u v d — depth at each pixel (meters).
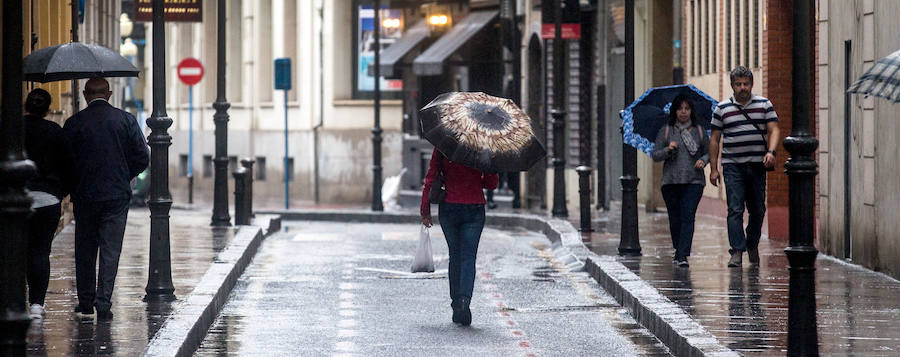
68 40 34.59
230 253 25.61
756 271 21.97
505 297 21.67
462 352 16.38
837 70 24.30
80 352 14.12
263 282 23.73
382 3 53.53
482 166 18.12
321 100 58.47
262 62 62.75
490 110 18.48
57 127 16.88
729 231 22.55
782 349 14.34
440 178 18.64
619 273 21.95
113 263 16.73
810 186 13.00
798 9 12.90
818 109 26.64
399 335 17.70
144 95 73.62
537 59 48.88
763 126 22.30
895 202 20.95
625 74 24.67
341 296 21.78
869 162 22.33
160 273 18.55
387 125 57.25
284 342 17.06
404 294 22.08
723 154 22.52
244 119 63.50
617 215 38.97
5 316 10.89
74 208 16.89
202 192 66.00
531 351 16.45
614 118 44.16
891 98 14.05
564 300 21.23
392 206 51.41
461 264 18.67
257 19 62.66
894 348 14.28
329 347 16.69
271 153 61.22
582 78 46.97
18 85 10.95
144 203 53.09
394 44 52.53
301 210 46.31
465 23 50.31
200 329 16.83
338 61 58.12
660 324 16.94
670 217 23.36
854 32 23.20
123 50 57.38
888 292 19.16
